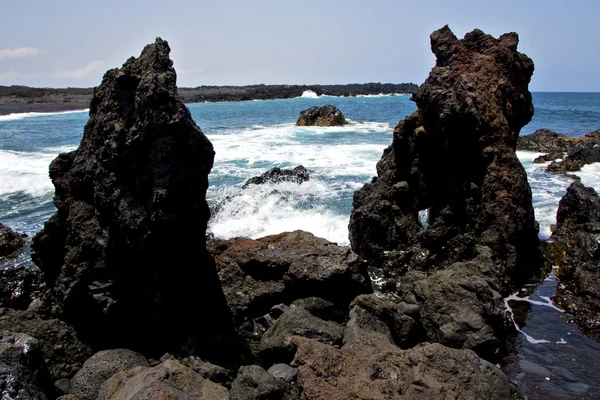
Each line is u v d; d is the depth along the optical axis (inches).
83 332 242.4
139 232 217.5
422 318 275.6
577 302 312.5
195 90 5383.9
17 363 188.1
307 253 319.3
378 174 453.4
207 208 238.7
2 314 241.4
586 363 248.8
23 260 421.4
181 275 233.8
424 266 356.5
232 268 316.2
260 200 568.1
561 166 720.3
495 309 266.8
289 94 4534.9
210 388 191.9
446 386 192.7
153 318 231.1
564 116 1840.6
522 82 439.8
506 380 212.2
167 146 212.4
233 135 1244.5
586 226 385.1
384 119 1787.6
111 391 189.8
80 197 251.1
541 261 370.9
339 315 291.0
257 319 284.0
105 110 231.9
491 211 348.2
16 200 601.3
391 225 398.6
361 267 315.3
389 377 202.1
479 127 366.9
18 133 1272.1
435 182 407.8
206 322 255.9
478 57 414.6
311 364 206.5
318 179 667.4
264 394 190.5
